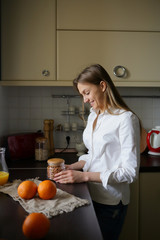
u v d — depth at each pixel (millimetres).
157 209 1683
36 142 1774
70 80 1845
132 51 1860
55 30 1816
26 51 1812
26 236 659
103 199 1241
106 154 1202
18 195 968
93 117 1390
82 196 988
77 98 2203
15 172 1416
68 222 754
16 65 1812
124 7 1839
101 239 655
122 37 1849
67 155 2006
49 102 2191
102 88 1215
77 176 1151
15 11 1789
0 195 1002
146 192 1669
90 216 796
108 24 1836
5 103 2057
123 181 1091
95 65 1234
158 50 1877
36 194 997
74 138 2207
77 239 656
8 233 687
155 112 2250
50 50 1822
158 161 1786
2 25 1789
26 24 1800
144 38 1862
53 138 2148
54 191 928
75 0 1812
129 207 1668
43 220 660
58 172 1212
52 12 1808
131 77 1873
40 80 1834
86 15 1823
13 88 2162
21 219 775
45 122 1951
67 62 1834
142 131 1324
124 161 1097
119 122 1145
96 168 1248
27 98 2178
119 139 1177
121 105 1217
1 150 1165
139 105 2236
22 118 2182
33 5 1795
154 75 1886
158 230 1692
